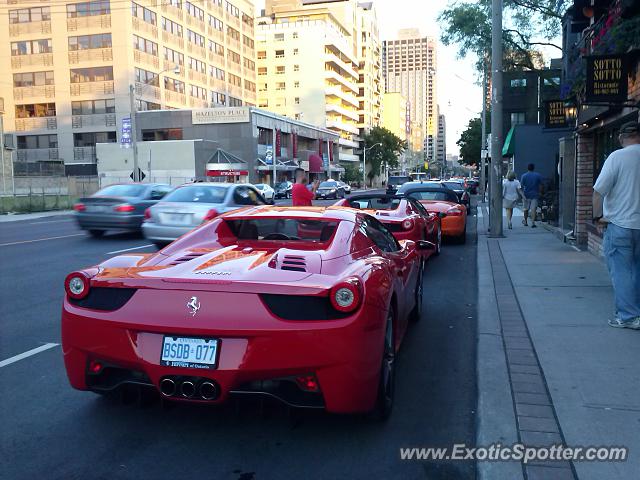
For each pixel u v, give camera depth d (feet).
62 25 184.14
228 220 16.98
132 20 181.47
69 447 12.34
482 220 73.31
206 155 181.06
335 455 12.07
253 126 190.29
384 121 489.26
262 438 12.76
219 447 12.36
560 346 18.15
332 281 11.91
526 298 25.18
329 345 11.21
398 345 16.51
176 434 12.93
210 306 11.48
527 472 10.85
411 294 20.08
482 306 24.07
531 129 101.35
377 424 13.61
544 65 96.32
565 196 48.03
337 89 320.29
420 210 38.04
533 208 58.90
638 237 19.43
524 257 37.55
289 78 307.37
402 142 380.78
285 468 11.53
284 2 347.15
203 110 188.34
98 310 12.26
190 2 213.46
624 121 31.63
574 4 42.42
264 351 11.20
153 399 13.02
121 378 12.23
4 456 11.93
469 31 87.35
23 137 191.72
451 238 48.34
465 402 15.10
